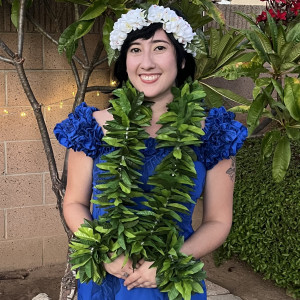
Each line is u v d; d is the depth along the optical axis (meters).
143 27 1.64
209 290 3.27
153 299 1.68
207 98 3.03
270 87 2.68
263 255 3.28
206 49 2.93
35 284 3.25
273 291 3.28
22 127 3.21
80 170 1.76
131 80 1.70
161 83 1.67
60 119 3.28
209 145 1.68
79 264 1.63
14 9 2.56
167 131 1.65
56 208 3.38
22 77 2.64
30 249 3.37
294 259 3.10
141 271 1.63
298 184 3.21
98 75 3.31
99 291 1.72
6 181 3.24
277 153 2.78
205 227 1.74
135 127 1.65
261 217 3.28
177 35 1.64
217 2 3.79
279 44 2.72
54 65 3.20
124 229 1.60
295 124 2.84
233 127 1.70
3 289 3.17
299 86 2.56
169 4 2.78
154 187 1.67
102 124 1.73
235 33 3.47
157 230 1.62
